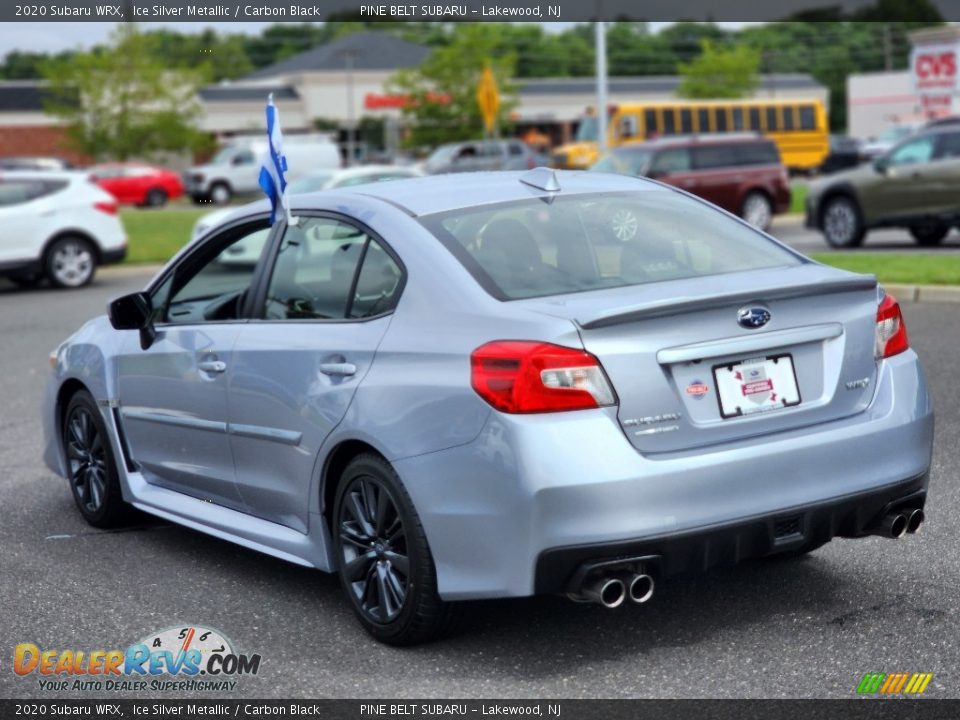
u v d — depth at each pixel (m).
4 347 12.69
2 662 4.41
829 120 121.88
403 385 4.16
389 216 4.59
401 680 4.07
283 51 129.75
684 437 3.93
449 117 55.22
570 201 4.71
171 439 5.50
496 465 3.85
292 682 4.11
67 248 18.80
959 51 32.56
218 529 5.21
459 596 4.02
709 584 4.83
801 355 4.16
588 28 117.12
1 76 128.75
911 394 4.33
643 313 3.87
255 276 5.11
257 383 4.84
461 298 4.17
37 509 6.57
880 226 17.70
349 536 4.47
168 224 30.84
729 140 24.02
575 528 3.77
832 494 4.07
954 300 11.69
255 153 48.50
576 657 4.18
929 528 5.41
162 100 59.28
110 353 5.91
